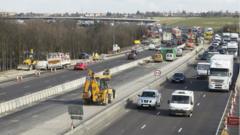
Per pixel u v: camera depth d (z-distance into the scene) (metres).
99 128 40.44
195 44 174.62
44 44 131.00
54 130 38.28
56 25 184.62
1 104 47.31
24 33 125.88
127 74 87.25
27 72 94.31
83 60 124.25
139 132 38.84
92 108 49.12
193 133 38.81
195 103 55.94
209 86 66.81
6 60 104.06
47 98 57.62
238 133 38.56
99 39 164.50
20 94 61.38
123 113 48.44
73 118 35.78
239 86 70.19
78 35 156.50
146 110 50.44
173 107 46.94
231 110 49.50
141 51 156.50
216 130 40.22
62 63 101.25
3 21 123.44
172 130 39.94
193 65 108.19
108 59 127.75
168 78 82.19
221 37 198.38
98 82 51.91
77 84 70.94
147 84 69.50
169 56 117.38
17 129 38.91
